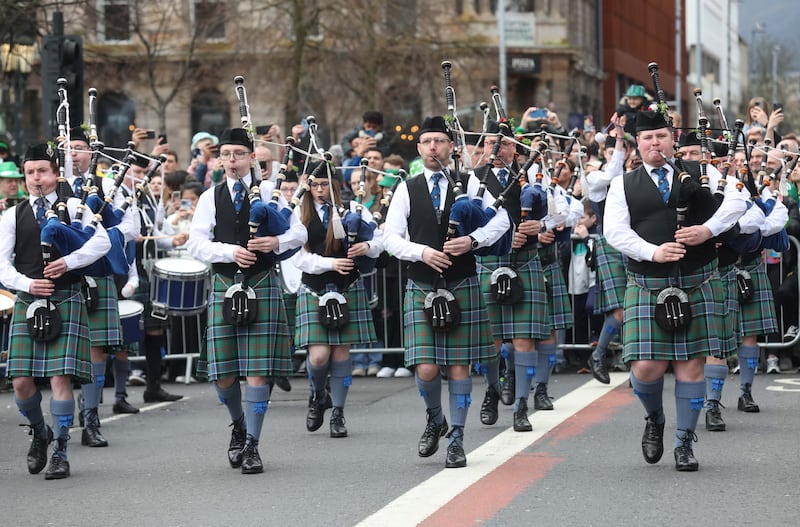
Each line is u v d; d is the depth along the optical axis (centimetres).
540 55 9300
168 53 7856
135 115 8356
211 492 1400
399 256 1491
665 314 1412
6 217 1523
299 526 1216
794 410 1928
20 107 4359
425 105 6719
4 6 4075
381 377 2525
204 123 8375
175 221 2620
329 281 1822
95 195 1594
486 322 1514
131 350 2100
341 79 6381
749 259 1919
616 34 11781
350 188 2708
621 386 2202
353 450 1658
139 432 1888
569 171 2352
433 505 1288
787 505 1264
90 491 1431
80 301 1548
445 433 1548
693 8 17450
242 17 6738
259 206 1501
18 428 1945
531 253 1841
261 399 1519
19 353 1523
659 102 1453
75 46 2695
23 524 1276
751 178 1822
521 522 1209
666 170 1441
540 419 1850
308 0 6338
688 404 1443
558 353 2456
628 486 1365
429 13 6750
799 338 2414
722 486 1358
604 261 2162
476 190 1538
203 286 2139
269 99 6806
